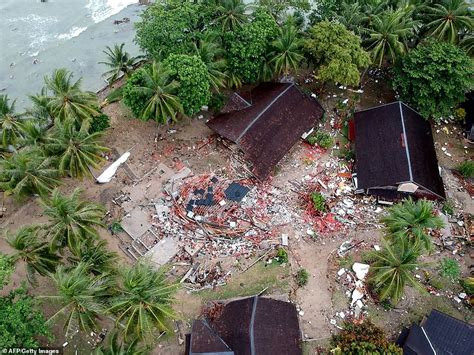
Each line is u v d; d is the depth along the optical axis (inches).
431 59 1627.7
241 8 1670.8
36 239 1199.6
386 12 1700.3
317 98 1855.3
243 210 1517.0
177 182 1573.6
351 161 1667.1
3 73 1955.0
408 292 1400.1
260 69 1701.5
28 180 1320.1
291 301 1368.1
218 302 1354.6
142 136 1707.7
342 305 1369.3
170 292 1092.5
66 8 2226.9
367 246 1476.4
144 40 1581.0
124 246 1441.9
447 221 1542.8
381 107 1688.0
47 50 2043.6
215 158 1652.3
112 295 1125.1
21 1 2236.7
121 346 1114.1
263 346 1189.7
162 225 1477.6
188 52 1577.3
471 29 1717.5
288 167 1642.5
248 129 1579.7
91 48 2062.0
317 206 1518.2
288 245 1466.5
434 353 1215.6
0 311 1099.3
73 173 1398.9
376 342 1199.6
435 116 1680.6
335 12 1759.4
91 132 1592.0
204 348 1195.9
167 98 1481.3
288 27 1651.1
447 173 1678.2
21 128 1425.9
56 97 1432.1
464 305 1390.3
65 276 1070.4
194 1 1722.4
